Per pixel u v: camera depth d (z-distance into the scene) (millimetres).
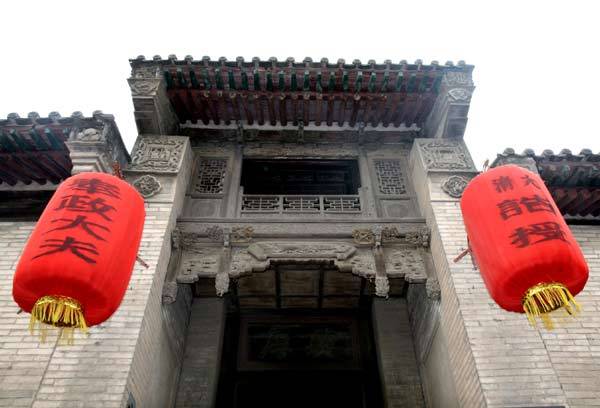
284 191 12859
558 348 7836
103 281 5383
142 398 7891
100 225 5715
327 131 12703
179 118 12445
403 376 11148
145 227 9266
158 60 11172
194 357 11281
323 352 12344
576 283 5715
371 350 12312
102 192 6125
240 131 12422
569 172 9250
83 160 8703
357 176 12320
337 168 12672
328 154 12367
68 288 5230
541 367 7250
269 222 10336
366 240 10008
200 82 11320
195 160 11992
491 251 6031
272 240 10070
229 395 11547
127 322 7707
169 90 11578
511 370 7207
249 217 10625
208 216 10711
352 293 12336
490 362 7293
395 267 9586
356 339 12578
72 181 6297
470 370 7457
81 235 5496
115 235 5770
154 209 9664
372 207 10961
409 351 11523
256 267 9547
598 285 8984
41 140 8992
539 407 6820
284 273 11453
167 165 10555
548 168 9219
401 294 12492
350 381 11930
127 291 8133
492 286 6008
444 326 8859
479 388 7094
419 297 11109
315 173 12805
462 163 10703
